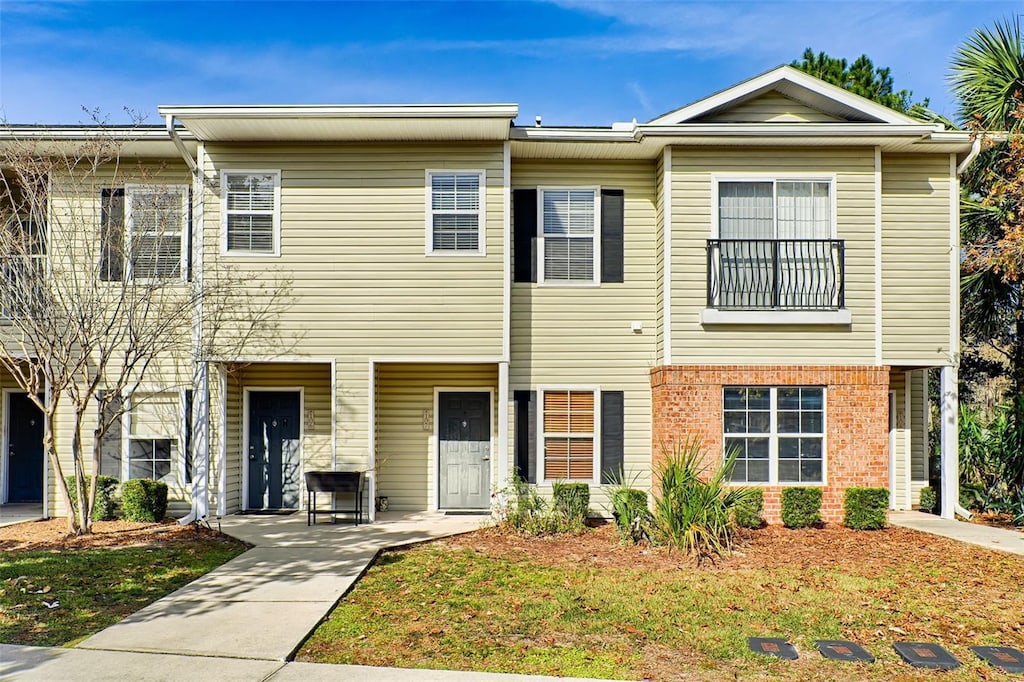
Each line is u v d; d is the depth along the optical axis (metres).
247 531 12.21
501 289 13.27
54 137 12.87
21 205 12.91
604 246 14.14
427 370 14.57
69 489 13.53
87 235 13.46
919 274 13.98
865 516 12.60
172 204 13.43
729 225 13.44
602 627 7.66
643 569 9.92
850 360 13.28
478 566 10.05
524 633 7.48
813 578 9.49
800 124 13.10
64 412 13.83
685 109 13.01
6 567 9.69
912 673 6.59
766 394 13.27
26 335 12.69
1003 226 14.25
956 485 14.10
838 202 13.44
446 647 7.06
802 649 7.15
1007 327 17.19
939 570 9.97
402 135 13.06
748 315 13.15
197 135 12.99
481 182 13.34
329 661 6.70
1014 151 13.54
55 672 6.28
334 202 13.33
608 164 14.20
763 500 12.98
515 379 14.01
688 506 10.92
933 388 18.17
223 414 13.56
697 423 13.08
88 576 9.33
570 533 12.22
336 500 13.93
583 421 14.06
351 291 13.25
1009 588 9.16
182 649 6.86
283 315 13.22
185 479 13.66
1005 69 15.40
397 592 8.88
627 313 14.11
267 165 13.32
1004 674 6.59
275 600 8.38
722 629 7.59
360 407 13.19
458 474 14.57
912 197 14.09
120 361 13.69
